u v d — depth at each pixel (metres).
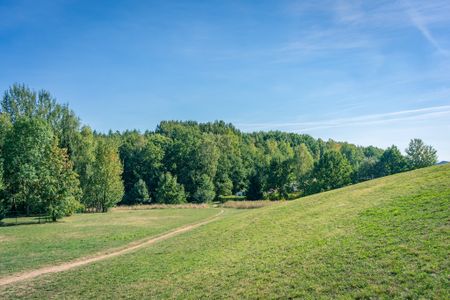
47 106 83.25
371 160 126.50
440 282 12.36
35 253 30.81
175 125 192.88
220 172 125.44
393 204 24.80
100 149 84.81
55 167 60.09
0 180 57.22
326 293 13.63
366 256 16.31
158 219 58.56
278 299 14.09
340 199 33.97
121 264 25.08
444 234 16.41
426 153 105.00
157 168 121.25
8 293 20.02
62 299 18.47
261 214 38.56
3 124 68.00
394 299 12.02
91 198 82.44
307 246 20.58
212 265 21.27
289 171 115.62
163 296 17.02
